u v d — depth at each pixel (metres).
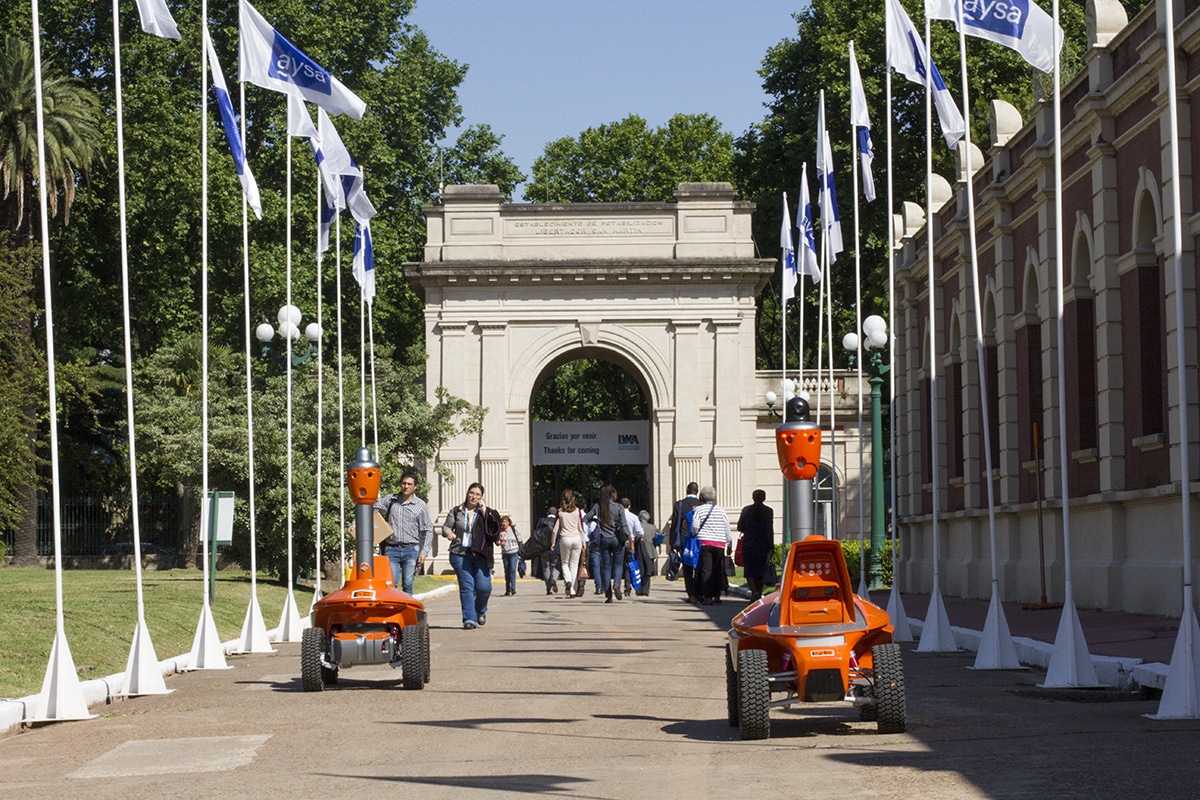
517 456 55.62
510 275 55.69
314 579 34.47
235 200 53.81
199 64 54.81
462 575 23.12
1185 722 10.69
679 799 7.81
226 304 55.22
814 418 58.50
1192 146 20.00
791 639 10.16
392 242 60.53
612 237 56.53
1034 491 27.25
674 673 15.37
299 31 55.41
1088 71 24.00
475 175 69.00
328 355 57.72
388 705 12.70
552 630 22.66
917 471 37.97
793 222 62.72
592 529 36.50
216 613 22.23
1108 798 7.48
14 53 46.12
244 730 11.16
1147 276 21.91
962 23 18.64
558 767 9.07
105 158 51.84
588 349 56.59
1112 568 22.33
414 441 44.09
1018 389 28.36
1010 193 28.33
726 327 56.28
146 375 55.09
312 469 32.59
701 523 31.38
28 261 39.81
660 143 78.56
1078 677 13.32
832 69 56.84
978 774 8.37
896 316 40.56
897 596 21.83
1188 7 19.89
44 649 15.41
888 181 24.75
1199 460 19.41
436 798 7.99
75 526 57.72
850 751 9.46
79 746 10.59
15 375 38.59
